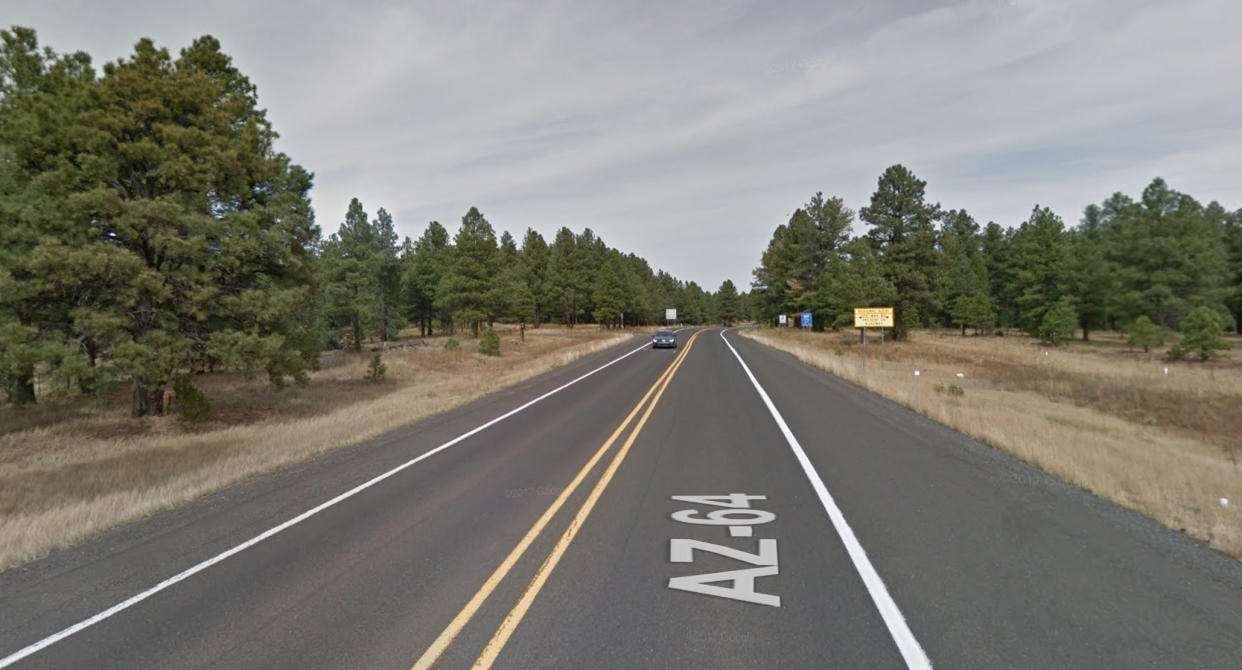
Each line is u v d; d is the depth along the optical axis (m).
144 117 17.62
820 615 4.52
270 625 4.57
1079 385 26.09
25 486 10.44
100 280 16.20
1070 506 7.29
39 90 19.28
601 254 108.06
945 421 13.56
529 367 31.78
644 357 38.50
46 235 15.49
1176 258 49.09
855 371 24.59
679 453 10.55
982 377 29.58
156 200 16.59
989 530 6.42
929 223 55.72
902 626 4.34
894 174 55.38
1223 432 17.16
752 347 49.75
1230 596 4.77
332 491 8.59
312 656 4.09
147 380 16.28
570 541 6.21
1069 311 52.69
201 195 18.22
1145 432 16.92
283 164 21.34
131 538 6.85
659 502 7.59
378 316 56.03
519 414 15.69
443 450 11.30
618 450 10.85
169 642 4.38
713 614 4.55
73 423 17.52
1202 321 38.16
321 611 4.77
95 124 16.36
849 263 67.62
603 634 4.27
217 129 18.95
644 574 5.32
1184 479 8.58
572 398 18.78
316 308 27.05
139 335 17.22
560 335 77.00
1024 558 5.62
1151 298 49.78
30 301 16.36
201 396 17.91
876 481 8.55
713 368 29.47
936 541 6.09
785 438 11.85
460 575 5.39
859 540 6.14
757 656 3.95
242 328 19.38
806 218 76.25
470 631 4.36
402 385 27.22
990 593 4.86
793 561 5.59
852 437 11.94
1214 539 6.00
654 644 4.12
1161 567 5.38
